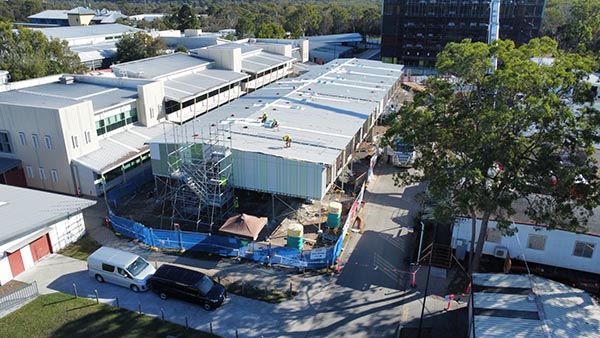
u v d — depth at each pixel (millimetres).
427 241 34906
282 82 62062
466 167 25891
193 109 58594
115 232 36812
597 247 29906
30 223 31141
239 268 31984
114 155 44062
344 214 39594
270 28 122438
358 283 30625
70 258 33156
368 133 53469
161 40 96062
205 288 28031
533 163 25781
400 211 40969
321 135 39406
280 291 29625
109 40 117688
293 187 35125
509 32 101562
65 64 78000
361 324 26781
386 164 51812
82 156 42812
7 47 72875
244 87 70562
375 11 160625
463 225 32000
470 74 27062
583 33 101938
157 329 25984
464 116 27172
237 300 28672
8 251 29641
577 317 23031
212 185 36094
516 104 25656
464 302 28734
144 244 35031
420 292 29766
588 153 24781
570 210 25203
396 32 108938
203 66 68000
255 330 26188
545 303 24031
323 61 113938
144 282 29172
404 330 26266
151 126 51094
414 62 110125
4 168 42344
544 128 25234
